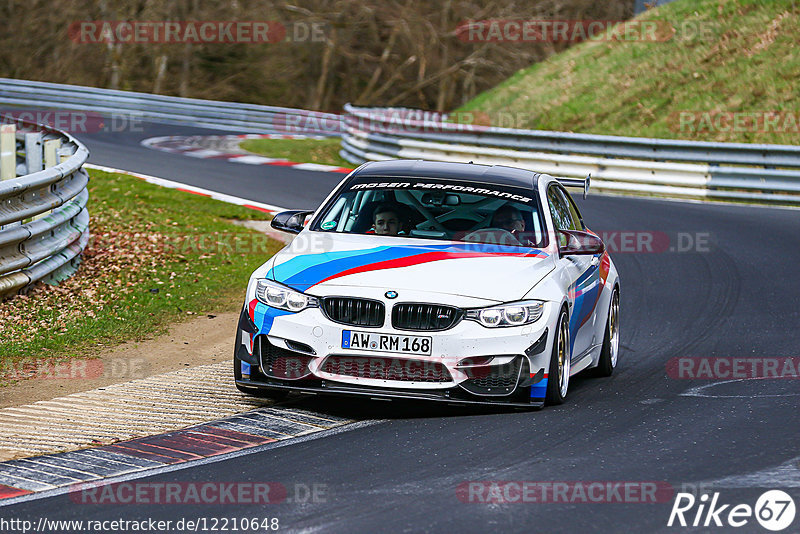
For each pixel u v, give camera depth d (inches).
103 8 6727.4
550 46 6865.2
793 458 808.3
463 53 7106.3
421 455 808.3
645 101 3971.5
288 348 931.3
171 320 1412.4
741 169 2827.3
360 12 6943.9
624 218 2438.5
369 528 638.5
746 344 1343.5
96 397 1014.4
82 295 1486.2
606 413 961.5
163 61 6806.1
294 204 2522.1
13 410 960.3
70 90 5019.7
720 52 4060.0
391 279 941.2
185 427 899.4
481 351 912.9
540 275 977.5
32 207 1425.9
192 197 2527.1
